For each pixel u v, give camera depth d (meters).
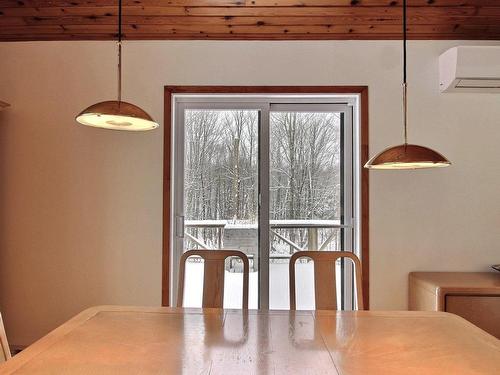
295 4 2.66
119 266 3.04
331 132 3.26
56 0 2.64
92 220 3.06
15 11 2.76
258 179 3.24
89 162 3.07
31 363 1.30
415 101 3.05
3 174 3.08
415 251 3.02
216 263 2.24
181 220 3.19
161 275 3.02
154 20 2.84
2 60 3.11
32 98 3.09
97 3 2.66
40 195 3.07
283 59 3.07
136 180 3.05
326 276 2.22
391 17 2.78
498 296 2.50
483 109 3.05
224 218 3.23
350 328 1.69
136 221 3.05
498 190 3.03
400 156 1.69
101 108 1.61
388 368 1.27
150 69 3.08
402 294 3.01
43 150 3.07
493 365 1.30
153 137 3.06
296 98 3.21
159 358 1.35
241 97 3.19
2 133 3.09
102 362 1.31
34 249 3.06
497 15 2.76
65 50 3.10
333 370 1.25
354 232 3.22
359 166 3.09
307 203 3.26
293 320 1.80
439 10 2.71
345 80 3.06
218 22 2.86
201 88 3.07
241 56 3.08
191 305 3.21
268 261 3.20
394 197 3.03
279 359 1.35
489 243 3.02
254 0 2.62
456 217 3.02
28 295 3.05
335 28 2.92
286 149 3.26
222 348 1.45
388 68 3.06
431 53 3.06
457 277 2.80
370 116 3.05
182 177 3.21
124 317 1.82
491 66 2.80
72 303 3.05
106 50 3.10
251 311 1.95
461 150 3.04
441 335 1.60
